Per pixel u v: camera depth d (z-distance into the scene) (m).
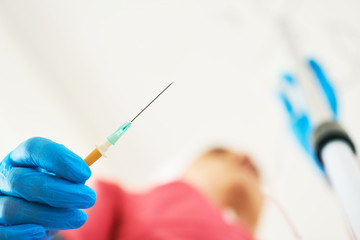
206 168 1.07
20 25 1.17
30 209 0.48
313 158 0.92
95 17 1.14
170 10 1.10
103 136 1.21
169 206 0.87
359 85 0.94
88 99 1.22
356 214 0.43
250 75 1.07
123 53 1.16
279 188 1.00
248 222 0.98
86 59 1.19
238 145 1.09
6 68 1.14
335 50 0.98
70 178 0.47
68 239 0.73
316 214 0.93
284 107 1.01
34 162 0.48
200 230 0.82
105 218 0.85
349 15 0.98
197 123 1.15
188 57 1.12
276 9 1.03
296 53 1.00
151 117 1.18
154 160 1.18
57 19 1.15
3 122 1.10
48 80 1.21
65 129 1.20
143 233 0.82
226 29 1.08
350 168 0.47
